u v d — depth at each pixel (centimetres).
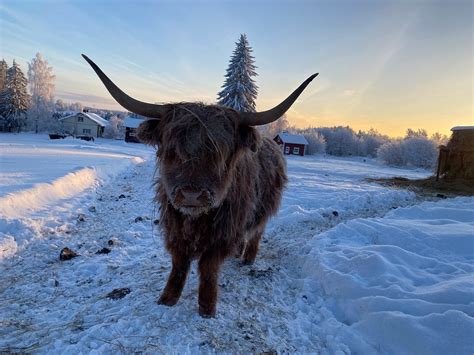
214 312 353
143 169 1823
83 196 916
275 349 308
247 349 304
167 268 470
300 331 341
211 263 351
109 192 1051
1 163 1314
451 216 780
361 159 6569
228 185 323
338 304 391
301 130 9025
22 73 6062
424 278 426
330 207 936
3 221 581
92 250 539
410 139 4731
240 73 2491
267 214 491
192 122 298
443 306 334
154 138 333
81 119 7525
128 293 390
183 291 405
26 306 362
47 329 318
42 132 6906
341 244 558
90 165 1436
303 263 509
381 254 482
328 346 318
